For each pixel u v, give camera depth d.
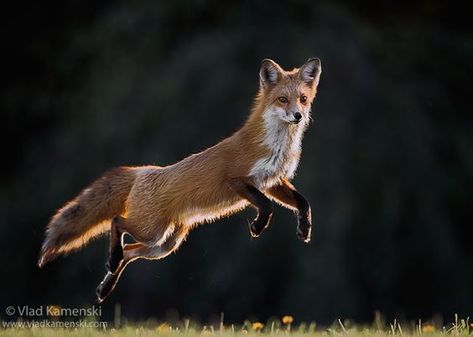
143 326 9.02
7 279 19.58
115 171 9.05
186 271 18.00
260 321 17.75
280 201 8.85
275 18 19.33
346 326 8.92
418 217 18.41
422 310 18.47
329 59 18.61
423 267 18.47
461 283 18.62
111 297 18.11
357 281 17.89
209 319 17.81
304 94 8.70
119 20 19.73
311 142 17.95
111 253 8.66
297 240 17.62
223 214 8.82
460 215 19.73
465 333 7.87
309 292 17.38
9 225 19.58
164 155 18.05
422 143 18.80
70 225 8.95
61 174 18.95
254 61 18.69
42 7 21.56
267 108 8.60
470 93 20.77
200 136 18.19
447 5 22.75
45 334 7.54
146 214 8.74
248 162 8.51
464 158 19.45
